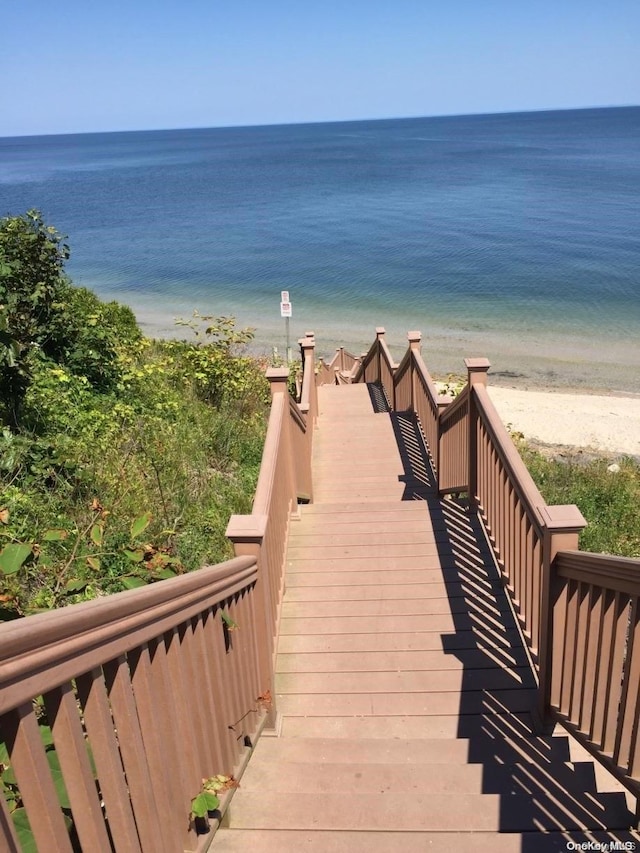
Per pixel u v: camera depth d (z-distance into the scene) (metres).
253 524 3.38
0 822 1.26
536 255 41.81
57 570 4.22
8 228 7.58
